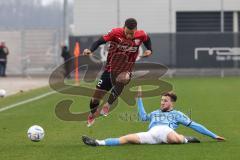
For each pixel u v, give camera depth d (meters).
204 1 105.56
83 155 25.31
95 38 96.06
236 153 25.59
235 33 96.69
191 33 97.19
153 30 104.25
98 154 25.41
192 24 106.12
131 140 27.38
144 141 27.50
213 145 27.61
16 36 112.00
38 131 28.44
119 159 24.27
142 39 30.77
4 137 31.61
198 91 66.44
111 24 104.38
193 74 97.62
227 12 106.31
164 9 104.25
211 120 39.34
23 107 49.94
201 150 26.20
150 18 104.06
